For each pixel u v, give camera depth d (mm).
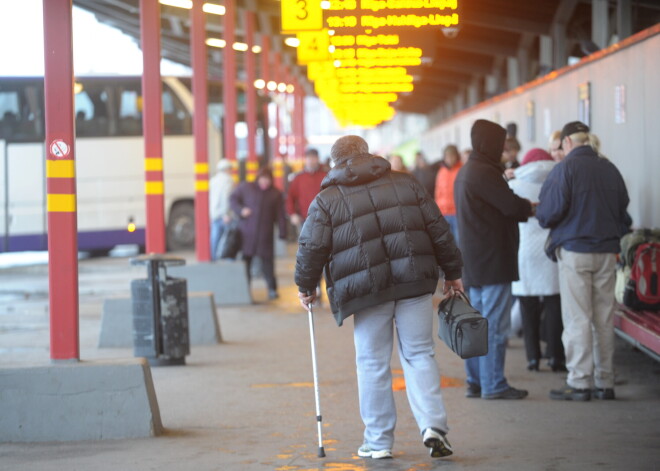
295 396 10875
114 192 32500
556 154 11820
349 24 15344
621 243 11945
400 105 64375
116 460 8180
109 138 32438
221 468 7836
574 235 10039
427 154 63094
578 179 9969
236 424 9562
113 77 32531
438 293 20625
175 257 13211
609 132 15453
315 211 7723
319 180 19781
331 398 10711
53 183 9172
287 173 40094
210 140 35531
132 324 13914
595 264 10062
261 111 36312
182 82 33938
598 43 19812
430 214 7785
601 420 9328
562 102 19094
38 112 31078
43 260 33469
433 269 7770
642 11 22219
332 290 7824
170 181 33688
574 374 10211
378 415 7930
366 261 7648
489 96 33094
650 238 11656
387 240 7691
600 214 10023
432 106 64125
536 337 11922
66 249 9188
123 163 32531
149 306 13055
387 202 7711
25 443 8922
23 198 31078
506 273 10156
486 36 31531
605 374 10297
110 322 15008
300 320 17438
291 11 14930
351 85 27984
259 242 20578
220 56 42719
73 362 9172
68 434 8984
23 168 31047
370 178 7727
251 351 14172
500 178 10133
